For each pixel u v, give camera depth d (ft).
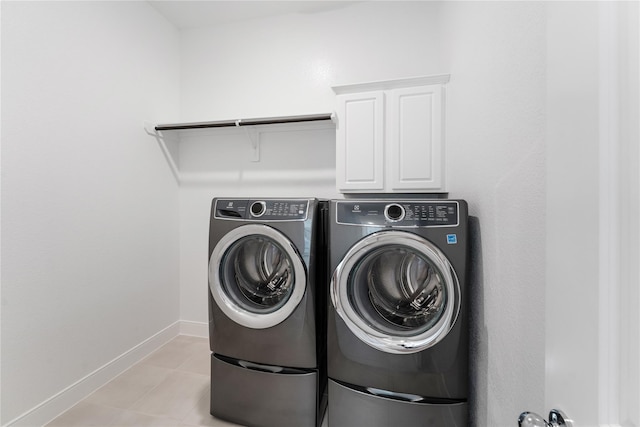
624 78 1.14
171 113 8.21
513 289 2.88
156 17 7.68
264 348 4.75
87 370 5.72
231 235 4.86
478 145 4.02
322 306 4.89
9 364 4.52
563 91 1.49
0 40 4.39
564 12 1.50
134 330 6.91
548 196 1.63
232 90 8.27
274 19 7.98
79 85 5.60
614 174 1.17
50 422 4.98
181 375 6.39
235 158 8.28
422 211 4.08
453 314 3.86
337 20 7.58
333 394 4.44
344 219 4.33
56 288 5.18
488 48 3.59
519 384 2.75
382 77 7.29
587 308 1.29
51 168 5.10
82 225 5.66
